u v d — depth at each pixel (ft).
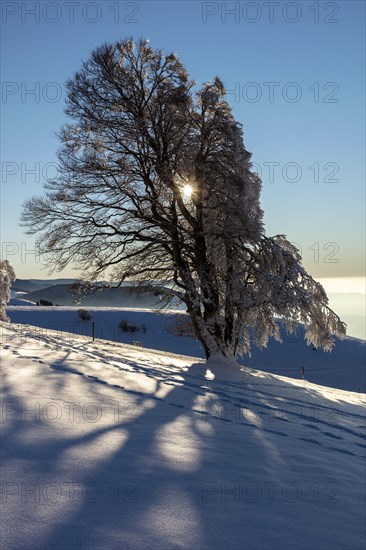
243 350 93.30
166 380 49.26
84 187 84.17
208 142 83.10
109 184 83.97
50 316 264.11
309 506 18.56
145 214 87.97
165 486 18.63
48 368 45.68
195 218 87.51
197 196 84.17
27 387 34.99
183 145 81.82
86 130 82.43
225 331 86.43
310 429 34.65
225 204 81.51
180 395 41.04
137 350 92.94
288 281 79.97
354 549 15.03
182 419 31.63
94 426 26.32
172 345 212.64
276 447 27.66
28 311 277.03
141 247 89.30
